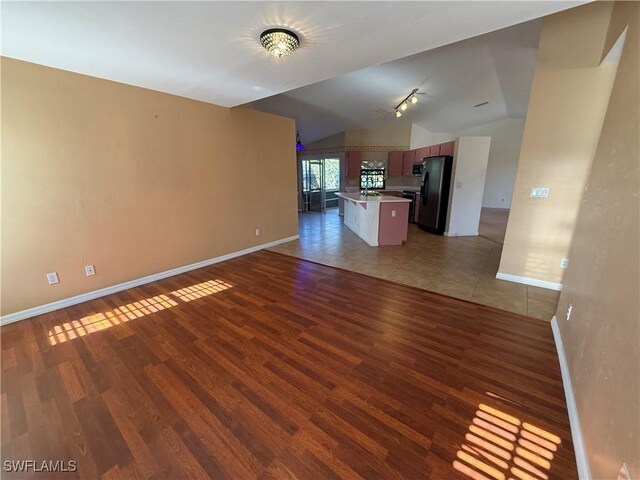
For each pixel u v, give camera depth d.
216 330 2.35
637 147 1.22
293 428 1.45
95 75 2.63
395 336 2.25
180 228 3.60
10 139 2.30
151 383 1.76
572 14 2.51
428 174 6.07
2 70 2.21
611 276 1.26
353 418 1.50
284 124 4.85
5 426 1.47
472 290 3.11
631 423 0.86
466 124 9.12
